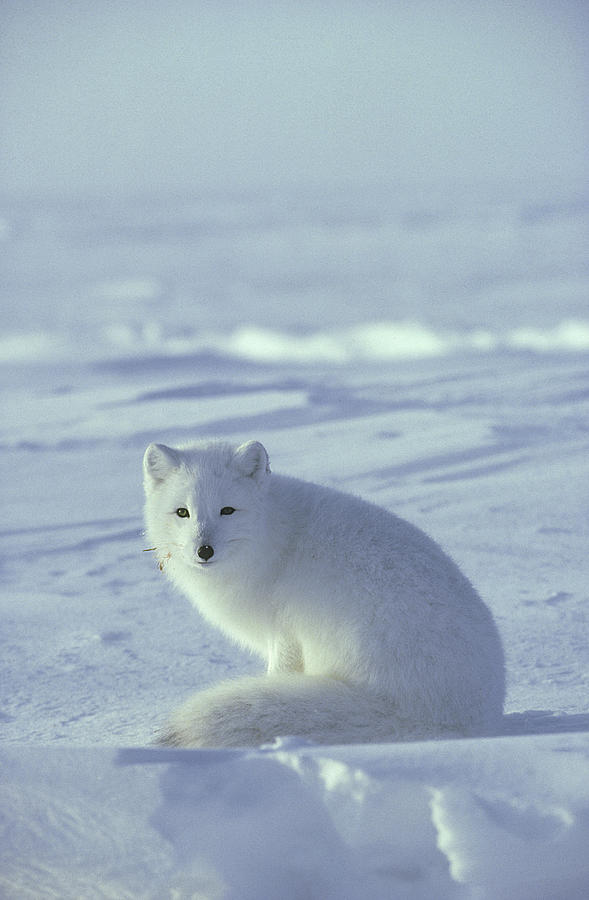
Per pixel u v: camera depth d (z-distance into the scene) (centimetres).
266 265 8100
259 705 578
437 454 1769
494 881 313
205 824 335
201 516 677
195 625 993
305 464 1739
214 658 880
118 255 9475
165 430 2112
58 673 842
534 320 4262
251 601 704
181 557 702
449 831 319
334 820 334
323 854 331
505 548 1213
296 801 339
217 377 3039
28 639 952
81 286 6850
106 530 1448
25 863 318
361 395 2458
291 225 12925
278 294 6100
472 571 1119
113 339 4288
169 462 716
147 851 325
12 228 14088
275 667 695
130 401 2494
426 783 326
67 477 1789
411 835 328
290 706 580
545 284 5778
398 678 601
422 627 605
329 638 645
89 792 347
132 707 742
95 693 784
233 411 2262
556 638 873
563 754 339
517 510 1398
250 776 348
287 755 346
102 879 315
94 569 1243
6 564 1283
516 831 312
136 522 1491
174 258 9000
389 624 613
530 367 2939
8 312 5450
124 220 15400
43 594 1128
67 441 2072
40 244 11069
